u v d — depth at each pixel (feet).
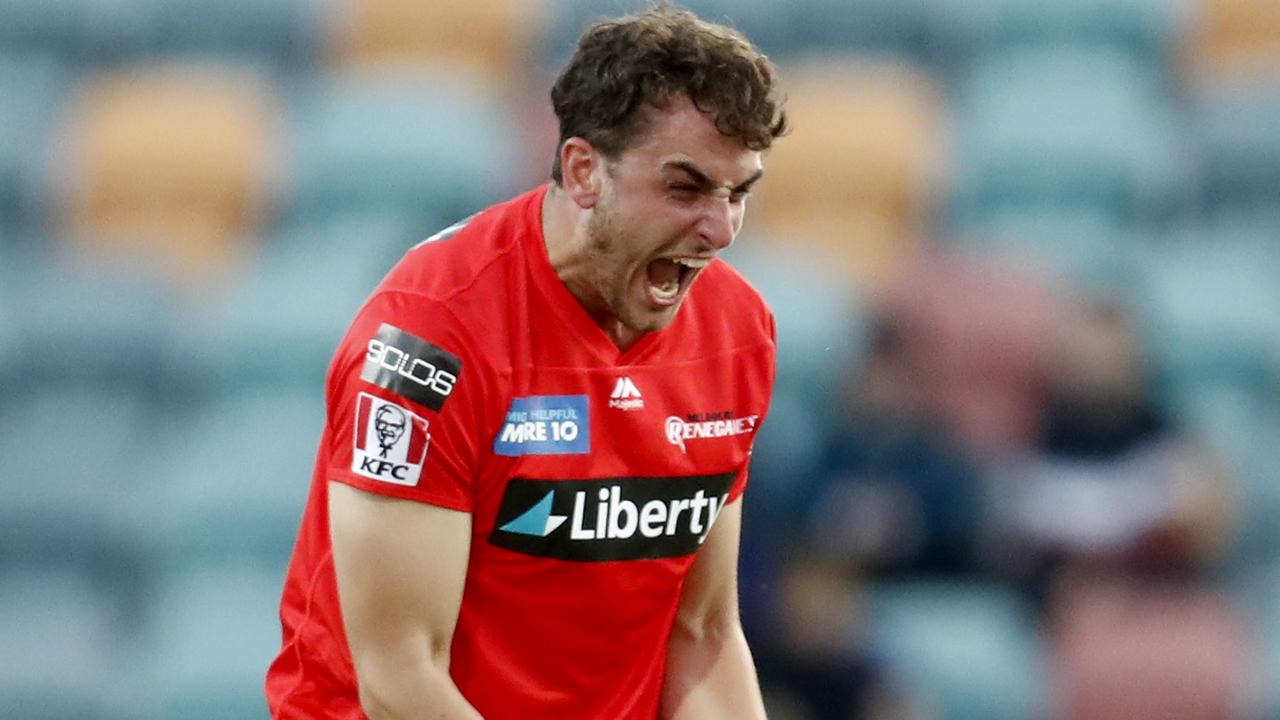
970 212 108.06
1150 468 81.25
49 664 89.20
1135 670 80.79
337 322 100.01
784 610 69.92
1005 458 80.38
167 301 104.88
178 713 86.43
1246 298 99.66
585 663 36.32
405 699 33.99
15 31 122.83
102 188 114.83
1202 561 81.76
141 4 123.75
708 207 32.81
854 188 109.50
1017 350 82.07
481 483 34.42
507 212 35.47
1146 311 97.96
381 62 121.70
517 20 122.31
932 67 117.60
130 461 97.76
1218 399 95.96
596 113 32.94
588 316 34.83
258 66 121.60
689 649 39.11
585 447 34.81
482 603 35.32
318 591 36.32
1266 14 119.03
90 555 94.73
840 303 97.19
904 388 81.15
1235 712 80.28
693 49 32.30
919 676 77.56
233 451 95.45
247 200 114.21
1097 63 114.52
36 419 99.81
